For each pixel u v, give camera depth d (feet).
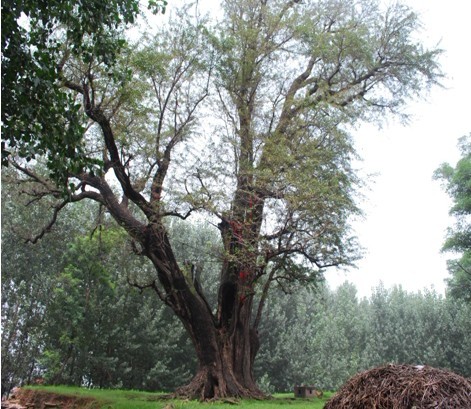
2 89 26.68
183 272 62.49
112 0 30.66
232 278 60.59
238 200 52.95
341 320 142.82
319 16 65.26
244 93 59.16
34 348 93.81
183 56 56.44
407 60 67.77
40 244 94.17
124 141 53.01
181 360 106.11
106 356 92.99
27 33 30.09
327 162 54.39
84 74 47.78
